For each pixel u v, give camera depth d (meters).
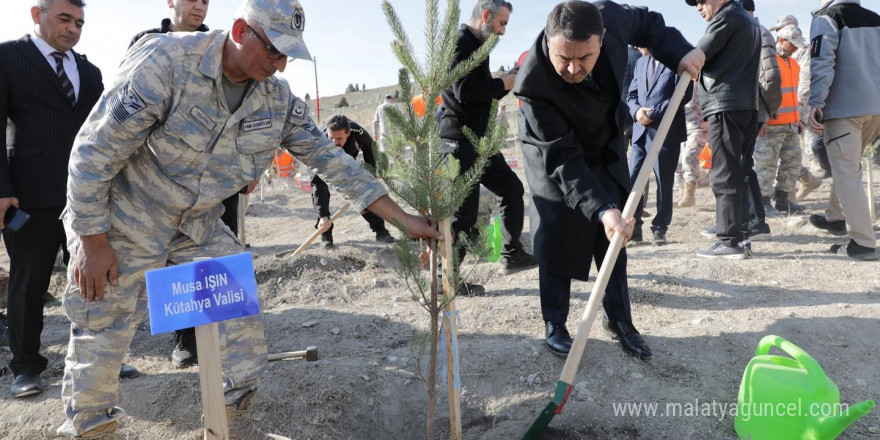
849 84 4.23
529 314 3.78
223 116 2.12
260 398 2.91
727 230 4.63
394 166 2.29
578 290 4.17
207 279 1.82
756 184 5.18
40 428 2.80
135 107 1.95
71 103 3.03
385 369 3.15
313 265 5.32
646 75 5.21
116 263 2.16
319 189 6.08
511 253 4.62
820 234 5.25
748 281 4.16
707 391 2.85
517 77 2.85
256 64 2.01
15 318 3.01
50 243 3.02
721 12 4.19
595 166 3.06
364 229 7.60
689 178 6.88
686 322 3.53
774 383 2.40
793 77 5.95
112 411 2.31
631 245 5.51
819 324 3.30
